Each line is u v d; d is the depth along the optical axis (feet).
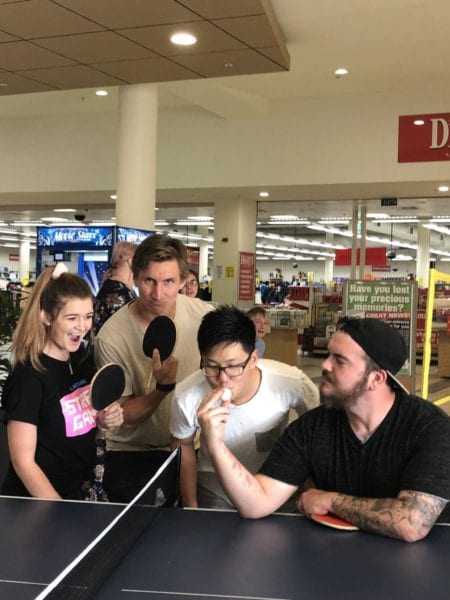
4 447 11.93
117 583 4.14
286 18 20.29
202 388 6.68
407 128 30.14
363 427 5.49
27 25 16.07
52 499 5.80
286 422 6.96
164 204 42.52
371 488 5.46
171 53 18.08
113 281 10.78
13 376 6.22
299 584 4.12
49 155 36.47
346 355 5.30
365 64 25.79
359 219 40.75
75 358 6.96
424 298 43.27
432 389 31.60
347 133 31.19
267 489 5.52
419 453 5.16
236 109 31.35
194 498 6.86
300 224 60.90
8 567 4.30
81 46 17.57
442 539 4.94
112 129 35.24
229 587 4.07
